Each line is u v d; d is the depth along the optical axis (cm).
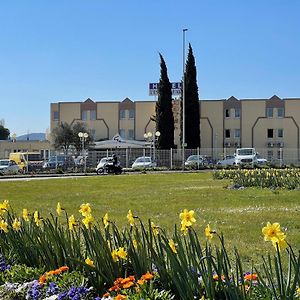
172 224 1221
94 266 531
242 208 1572
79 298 484
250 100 7225
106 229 564
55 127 7544
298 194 2023
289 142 7150
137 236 532
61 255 580
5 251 654
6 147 7862
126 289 475
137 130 7562
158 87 6381
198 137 6388
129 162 5794
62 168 5006
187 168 5100
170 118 6331
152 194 2173
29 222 698
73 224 605
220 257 449
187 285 446
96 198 2034
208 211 1503
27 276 578
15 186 2888
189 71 6369
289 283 423
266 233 431
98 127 7644
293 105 7144
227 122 7269
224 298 442
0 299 543
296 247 916
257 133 7219
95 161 5503
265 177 2503
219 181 3072
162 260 496
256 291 452
